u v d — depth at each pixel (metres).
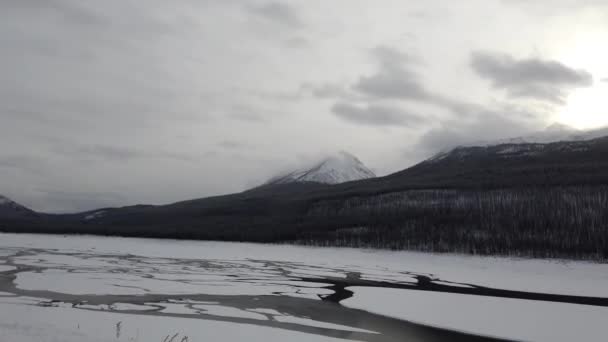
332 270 66.06
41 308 32.44
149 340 24.12
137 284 45.97
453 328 31.38
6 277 48.12
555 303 40.53
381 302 40.00
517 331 30.86
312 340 26.66
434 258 82.31
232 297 40.56
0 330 18.42
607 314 35.94
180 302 37.25
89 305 34.72
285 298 40.94
